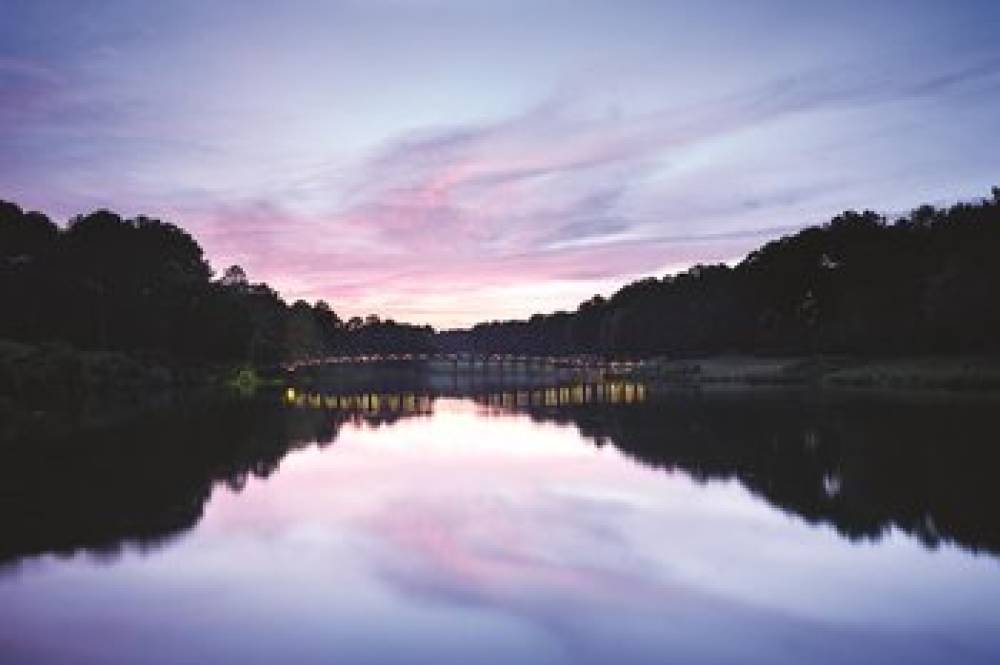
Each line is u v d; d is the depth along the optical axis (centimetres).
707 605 2395
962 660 2003
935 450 5134
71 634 2209
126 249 19300
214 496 4044
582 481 4388
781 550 2967
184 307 16212
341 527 3375
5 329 13512
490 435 6694
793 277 15750
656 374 17350
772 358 16300
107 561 2892
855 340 13588
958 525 3275
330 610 2378
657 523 3400
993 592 2481
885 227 15338
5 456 5419
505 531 3284
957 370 10600
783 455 5169
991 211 12619
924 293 12038
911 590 2511
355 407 10219
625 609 2369
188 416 8506
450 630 2222
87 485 4344
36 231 19762
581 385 15900
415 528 3347
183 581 2658
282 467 4969
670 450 5534
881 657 2027
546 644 2120
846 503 3716
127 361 12988
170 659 2052
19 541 3162
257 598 2489
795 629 2206
